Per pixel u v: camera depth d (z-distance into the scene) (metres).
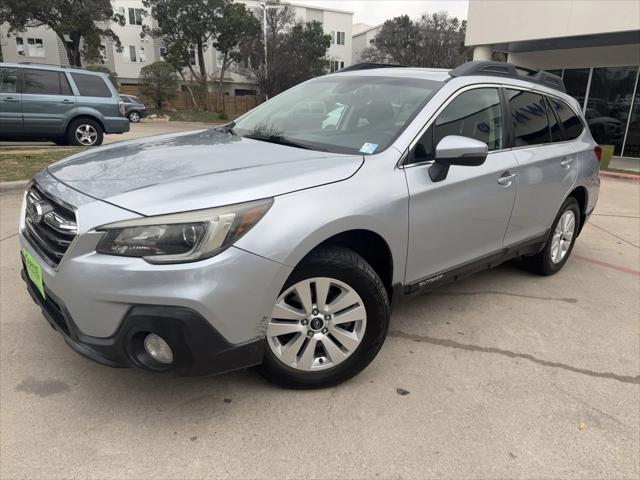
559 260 4.73
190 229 2.17
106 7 38.62
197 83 45.62
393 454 2.33
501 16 13.58
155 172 2.55
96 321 2.23
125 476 2.13
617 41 13.36
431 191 2.96
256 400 2.65
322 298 2.59
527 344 3.43
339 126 3.26
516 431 2.54
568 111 4.59
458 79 3.38
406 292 3.06
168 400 2.62
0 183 6.95
